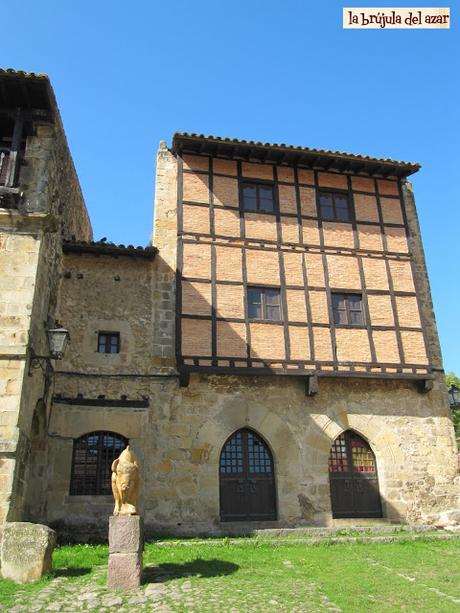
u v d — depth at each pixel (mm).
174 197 15234
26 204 11375
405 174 16531
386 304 15094
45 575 7922
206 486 12844
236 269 14492
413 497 13828
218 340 13688
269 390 13938
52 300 12852
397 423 14367
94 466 12742
